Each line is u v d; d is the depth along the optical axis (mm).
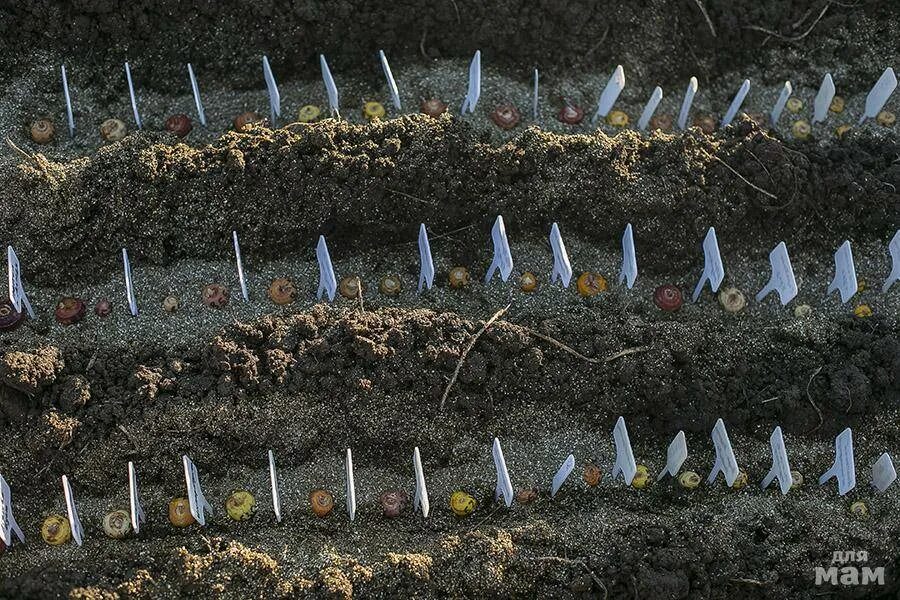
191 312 6836
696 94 8102
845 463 6500
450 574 6059
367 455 6641
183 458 6199
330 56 7840
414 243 7305
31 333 6668
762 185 7332
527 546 6246
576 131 7723
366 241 7270
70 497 5934
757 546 6453
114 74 7613
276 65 7758
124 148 7035
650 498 6688
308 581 5957
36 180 6832
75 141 7371
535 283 7172
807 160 7500
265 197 7000
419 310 6875
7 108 7367
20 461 6262
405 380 6578
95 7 7445
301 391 6523
